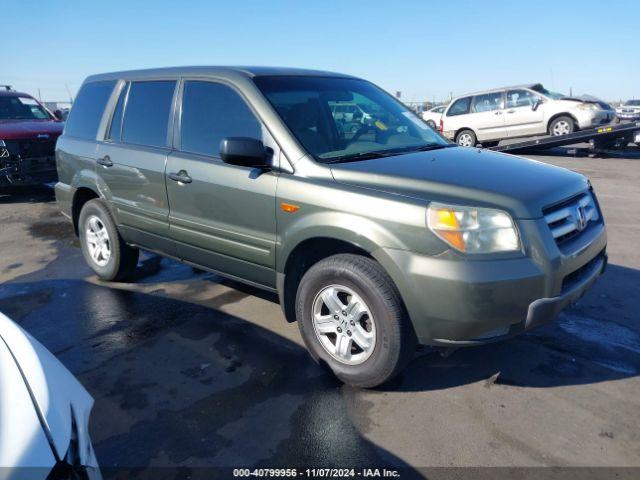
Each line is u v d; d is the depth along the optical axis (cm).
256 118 347
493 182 292
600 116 1401
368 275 287
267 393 309
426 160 333
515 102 1521
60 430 161
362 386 305
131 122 441
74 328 401
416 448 260
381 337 288
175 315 421
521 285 264
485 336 273
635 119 1938
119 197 447
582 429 271
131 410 296
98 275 502
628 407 288
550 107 1453
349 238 291
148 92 430
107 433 277
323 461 252
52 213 819
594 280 317
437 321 271
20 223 758
